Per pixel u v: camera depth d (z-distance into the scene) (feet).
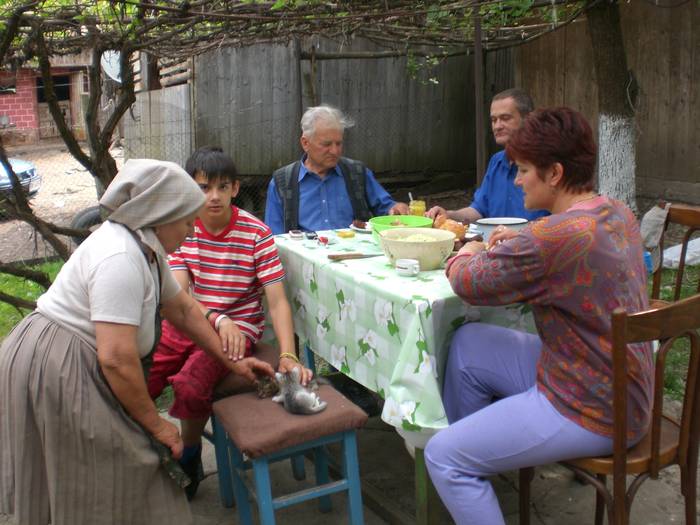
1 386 6.35
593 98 27.35
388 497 9.24
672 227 22.02
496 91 34.14
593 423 6.01
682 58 24.04
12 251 25.31
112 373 6.13
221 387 8.40
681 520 8.48
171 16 11.80
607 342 5.92
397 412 6.81
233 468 8.07
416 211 10.40
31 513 6.40
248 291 9.04
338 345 8.36
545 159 6.15
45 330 6.30
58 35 14.51
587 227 5.82
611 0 16.70
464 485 6.43
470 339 7.27
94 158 13.88
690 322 5.90
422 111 33.17
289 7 12.25
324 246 9.46
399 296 6.93
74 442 6.21
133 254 6.30
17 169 29.04
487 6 14.71
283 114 28.91
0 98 40.68
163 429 6.59
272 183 11.69
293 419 7.19
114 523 6.38
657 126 25.27
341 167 11.63
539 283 5.99
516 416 6.23
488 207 11.50
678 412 11.05
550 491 9.26
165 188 6.41
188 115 27.25
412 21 16.84
